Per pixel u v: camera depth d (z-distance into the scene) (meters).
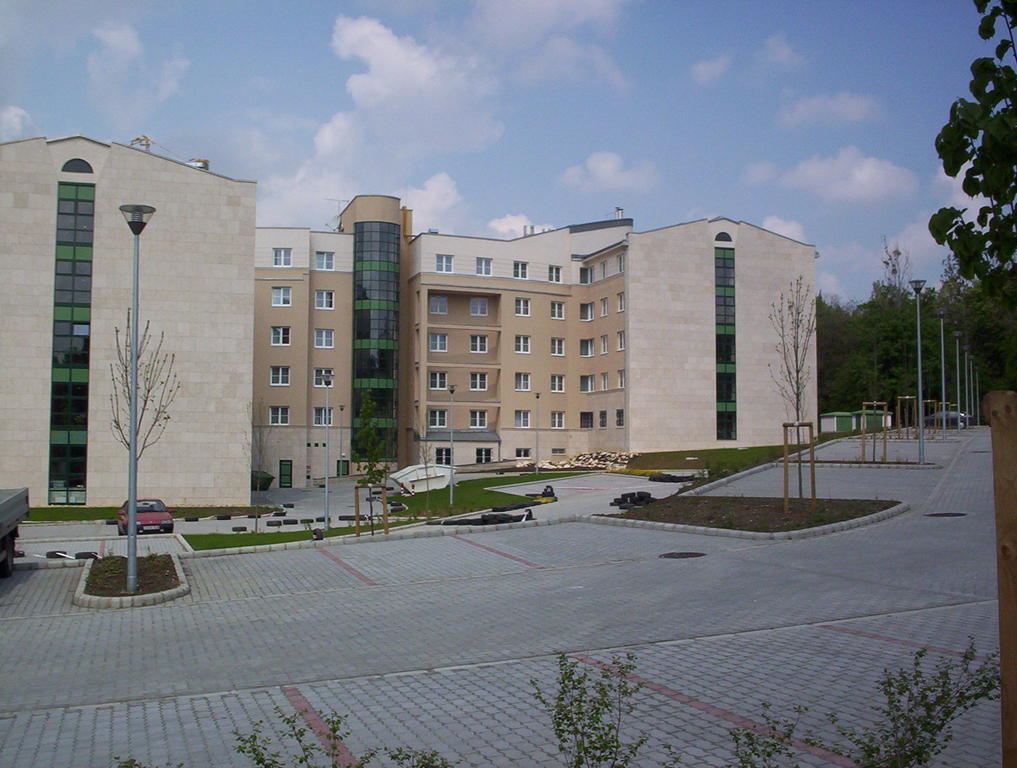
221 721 8.09
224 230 42.75
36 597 15.33
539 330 65.81
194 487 41.59
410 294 65.62
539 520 24.12
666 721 7.55
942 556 16.22
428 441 60.56
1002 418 3.58
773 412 59.81
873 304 78.25
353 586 15.92
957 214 3.60
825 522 20.12
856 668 9.15
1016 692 3.50
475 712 8.08
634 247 58.22
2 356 39.78
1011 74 3.53
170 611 14.08
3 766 7.03
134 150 41.81
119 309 41.12
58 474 40.12
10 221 40.22
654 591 14.18
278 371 61.16
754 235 60.69
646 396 57.66
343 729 7.68
